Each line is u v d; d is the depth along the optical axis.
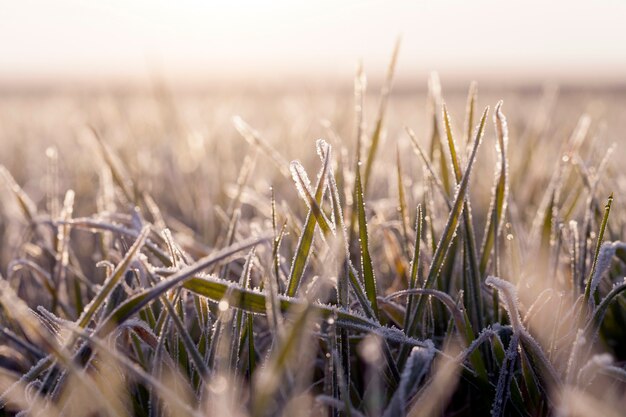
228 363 0.29
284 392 0.28
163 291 0.27
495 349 0.31
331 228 0.30
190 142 0.79
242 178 0.47
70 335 0.28
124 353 0.34
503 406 0.30
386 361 0.31
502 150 0.35
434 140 0.42
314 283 0.32
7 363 0.40
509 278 0.38
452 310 0.31
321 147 0.31
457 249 0.38
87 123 0.43
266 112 1.28
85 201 0.69
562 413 0.27
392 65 0.42
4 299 0.28
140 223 0.39
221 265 0.39
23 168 0.96
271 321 0.28
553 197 0.39
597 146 0.51
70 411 0.30
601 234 0.31
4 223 0.61
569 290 0.38
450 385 0.32
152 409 0.30
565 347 0.32
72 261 0.44
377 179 0.66
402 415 0.26
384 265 0.45
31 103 2.50
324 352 0.34
